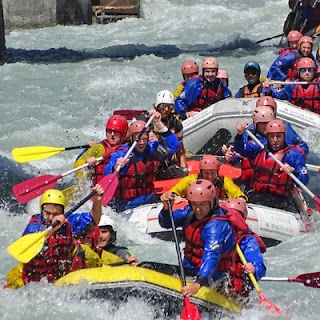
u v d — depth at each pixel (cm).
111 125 2284
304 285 1761
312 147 2753
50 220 1703
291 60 3562
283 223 2161
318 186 2606
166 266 1705
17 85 4166
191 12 6625
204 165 2014
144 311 1573
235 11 6662
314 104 3020
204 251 1574
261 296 1627
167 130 2289
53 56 5009
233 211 1664
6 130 3341
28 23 6272
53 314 1584
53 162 2909
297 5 5144
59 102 3831
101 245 1773
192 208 1611
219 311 1602
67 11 6369
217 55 5031
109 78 4303
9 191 2533
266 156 2252
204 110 2711
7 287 1712
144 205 2191
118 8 6556
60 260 1706
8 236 2150
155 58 4888
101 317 1571
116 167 2055
